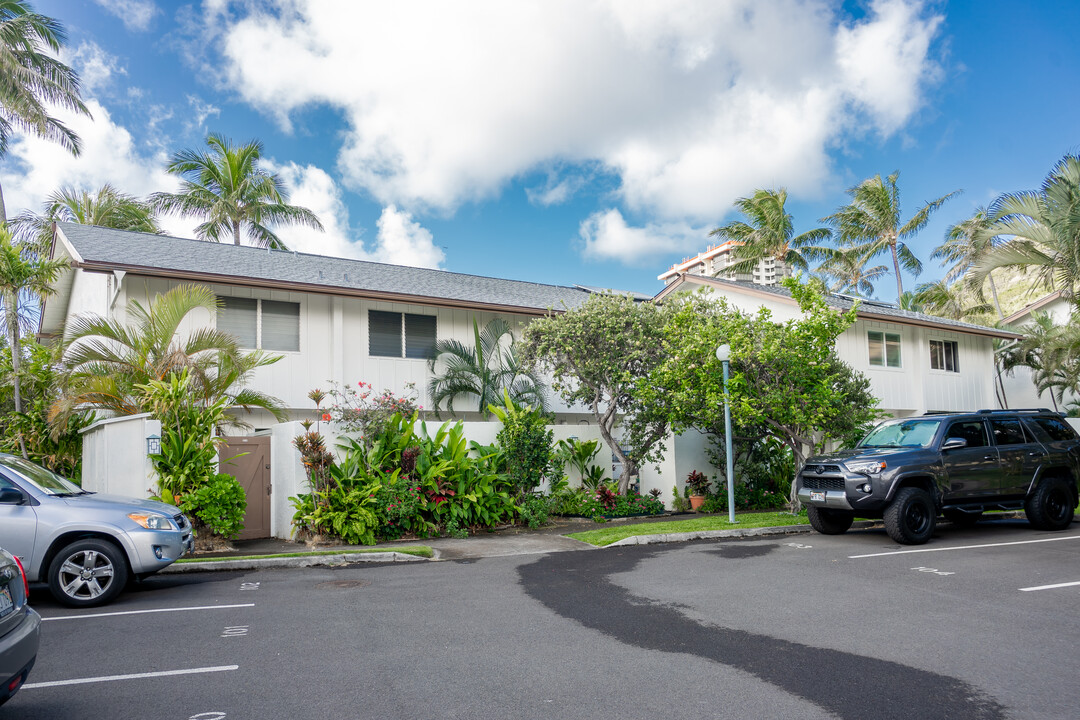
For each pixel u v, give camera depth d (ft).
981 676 15.90
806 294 45.68
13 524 22.97
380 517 38.04
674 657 17.51
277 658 17.52
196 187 104.94
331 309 55.88
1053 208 63.46
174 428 36.24
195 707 14.29
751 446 57.77
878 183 125.59
